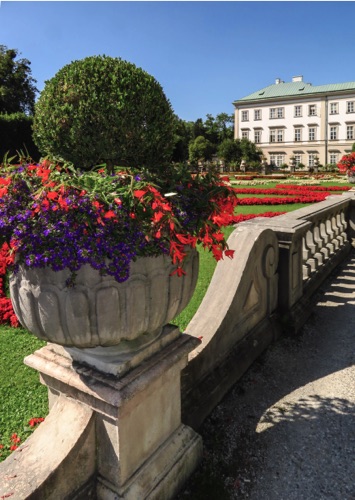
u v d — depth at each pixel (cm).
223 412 230
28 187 133
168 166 172
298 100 5288
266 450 201
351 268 554
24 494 124
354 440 206
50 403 174
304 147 5322
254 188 1681
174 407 179
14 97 3412
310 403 239
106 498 151
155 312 144
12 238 128
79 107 154
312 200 1160
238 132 5731
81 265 125
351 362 289
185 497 174
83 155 162
